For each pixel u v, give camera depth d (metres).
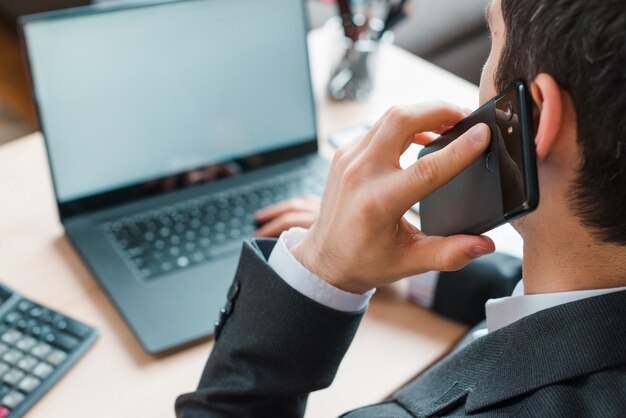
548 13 0.45
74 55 0.96
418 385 0.64
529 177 0.45
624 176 0.45
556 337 0.50
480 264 0.85
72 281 0.93
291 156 1.13
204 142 1.06
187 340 0.84
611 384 0.47
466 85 1.35
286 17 1.08
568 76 0.44
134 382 0.81
